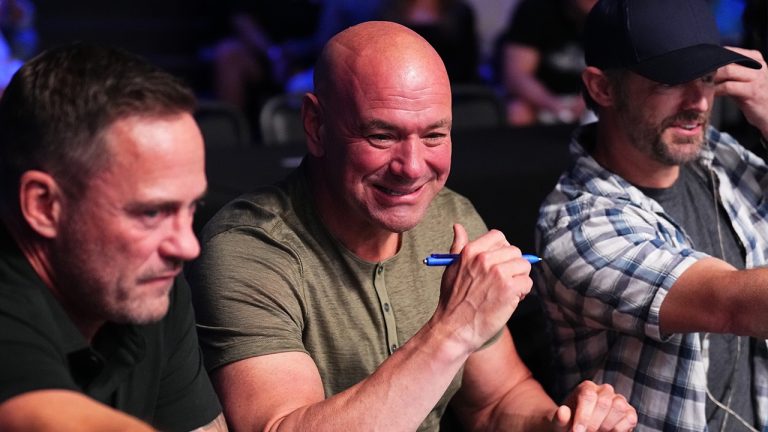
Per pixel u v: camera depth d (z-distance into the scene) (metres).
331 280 1.76
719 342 2.06
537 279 2.12
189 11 7.16
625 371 2.02
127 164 1.20
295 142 3.33
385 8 5.07
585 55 2.14
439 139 1.68
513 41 4.62
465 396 1.99
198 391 1.54
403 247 1.83
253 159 2.96
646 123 2.03
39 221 1.22
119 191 1.20
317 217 1.77
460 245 1.65
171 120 1.22
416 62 1.66
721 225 2.20
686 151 2.03
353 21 5.57
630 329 1.94
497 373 1.97
